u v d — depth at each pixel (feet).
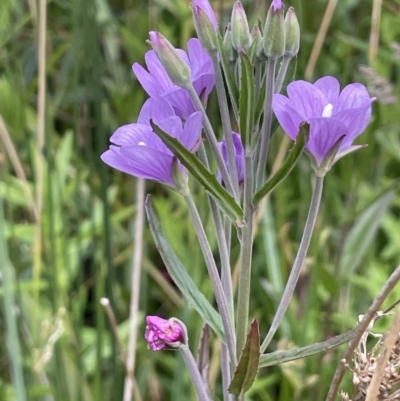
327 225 1.54
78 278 1.49
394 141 1.51
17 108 1.43
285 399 1.33
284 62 0.83
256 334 0.81
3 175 1.34
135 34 1.66
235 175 0.85
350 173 1.42
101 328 1.27
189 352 0.88
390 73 1.76
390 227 1.53
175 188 0.84
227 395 0.89
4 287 1.18
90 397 1.28
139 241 1.35
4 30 1.44
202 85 0.86
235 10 0.82
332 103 0.85
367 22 1.81
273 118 0.86
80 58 1.42
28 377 1.29
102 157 0.84
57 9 1.89
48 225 1.34
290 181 1.72
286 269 1.52
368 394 0.83
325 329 1.35
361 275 1.60
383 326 1.27
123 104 1.58
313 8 1.68
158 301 1.76
